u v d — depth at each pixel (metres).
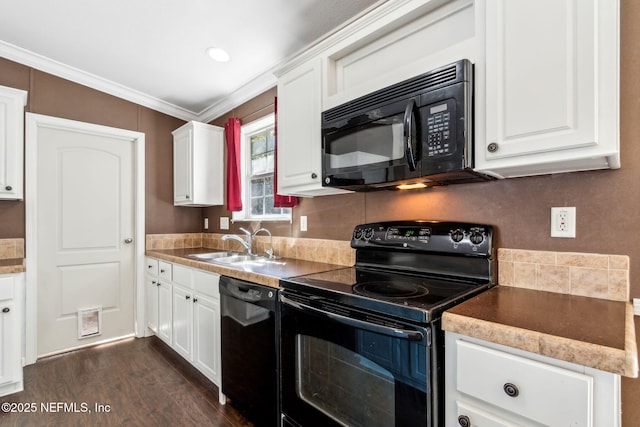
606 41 0.87
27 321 2.48
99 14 2.00
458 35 1.33
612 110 0.86
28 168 2.51
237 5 1.84
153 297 2.91
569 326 0.81
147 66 2.56
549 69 0.95
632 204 1.06
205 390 2.07
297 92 1.84
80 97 2.77
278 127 1.98
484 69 1.10
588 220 1.15
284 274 1.62
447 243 1.41
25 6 1.95
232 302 1.81
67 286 2.73
